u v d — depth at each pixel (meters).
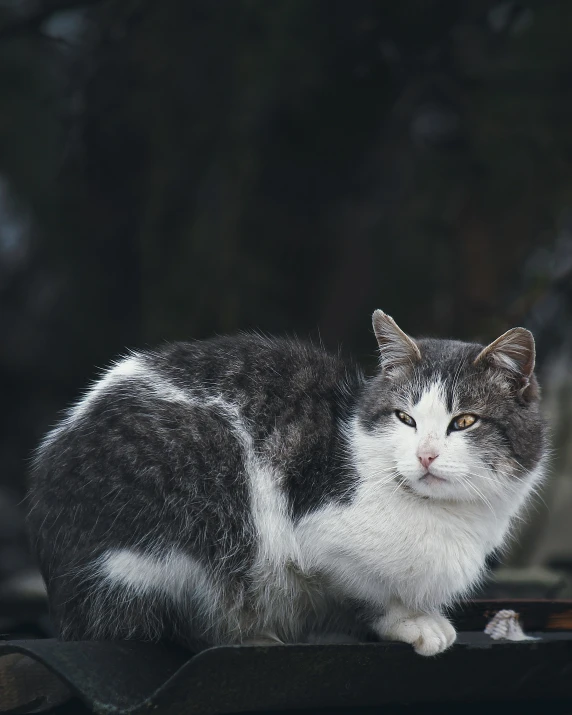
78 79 12.27
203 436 5.09
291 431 5.23
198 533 5.01
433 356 5.47
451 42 12.06
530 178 12.05
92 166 12.93
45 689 4.85
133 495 4.93
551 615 5.68
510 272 12.61
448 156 12.62
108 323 14.77
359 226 12.95
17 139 14.27
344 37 11.73
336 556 5.14
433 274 12.54
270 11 11.46
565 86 11.89
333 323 12.83
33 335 17.12
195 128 12.19
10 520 14.14
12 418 17.02
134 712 4.07
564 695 4.99
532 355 5.24
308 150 12.45
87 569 4.96
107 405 5.24
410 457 5.05
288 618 5.43
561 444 10.38
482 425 5.19
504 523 5.40
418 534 5.07
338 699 4.57
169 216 12.55
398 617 5.18
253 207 12.32
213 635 5.26
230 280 12.20
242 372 5.38
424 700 4.79
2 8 13.38
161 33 11.73
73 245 14.29
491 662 4.79
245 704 4.33
